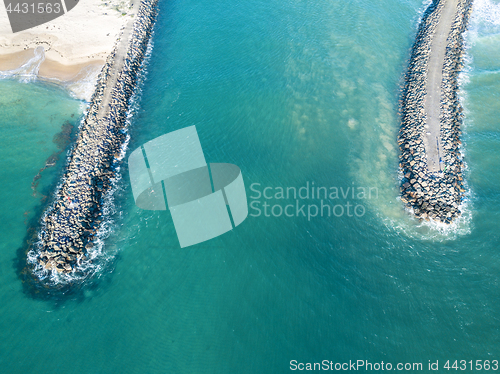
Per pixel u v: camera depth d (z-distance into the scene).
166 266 27.12
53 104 41.38
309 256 27.12
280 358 22.50
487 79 40.91
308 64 44.66
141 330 24.05
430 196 30.70
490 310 24.09
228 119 38.47
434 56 43.72
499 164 33.03
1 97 41.97
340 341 22.97
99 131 37.75
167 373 22.27
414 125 36.44
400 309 24.36
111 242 29.00
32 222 30.42
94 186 32.94
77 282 26.69
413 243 28.20
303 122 37.78
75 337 23.72
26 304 25.28
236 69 44.53
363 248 27.84
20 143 36.97
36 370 22.23
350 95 40.84
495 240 27.86
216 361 22.69
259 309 24.61
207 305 25.02
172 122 38.94
